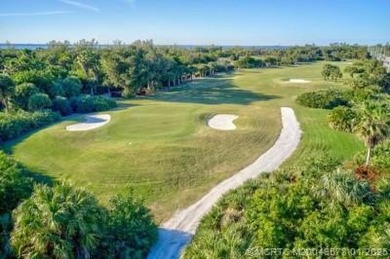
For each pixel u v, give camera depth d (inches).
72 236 696.4
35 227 673.6
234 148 1562.5
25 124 1908.2
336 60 6643.7
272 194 880.3
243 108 2365.9
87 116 2199.8
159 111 2274.9
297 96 2736.2
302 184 917.2
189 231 976.3
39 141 1670.8
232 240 699.4
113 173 1304.1
